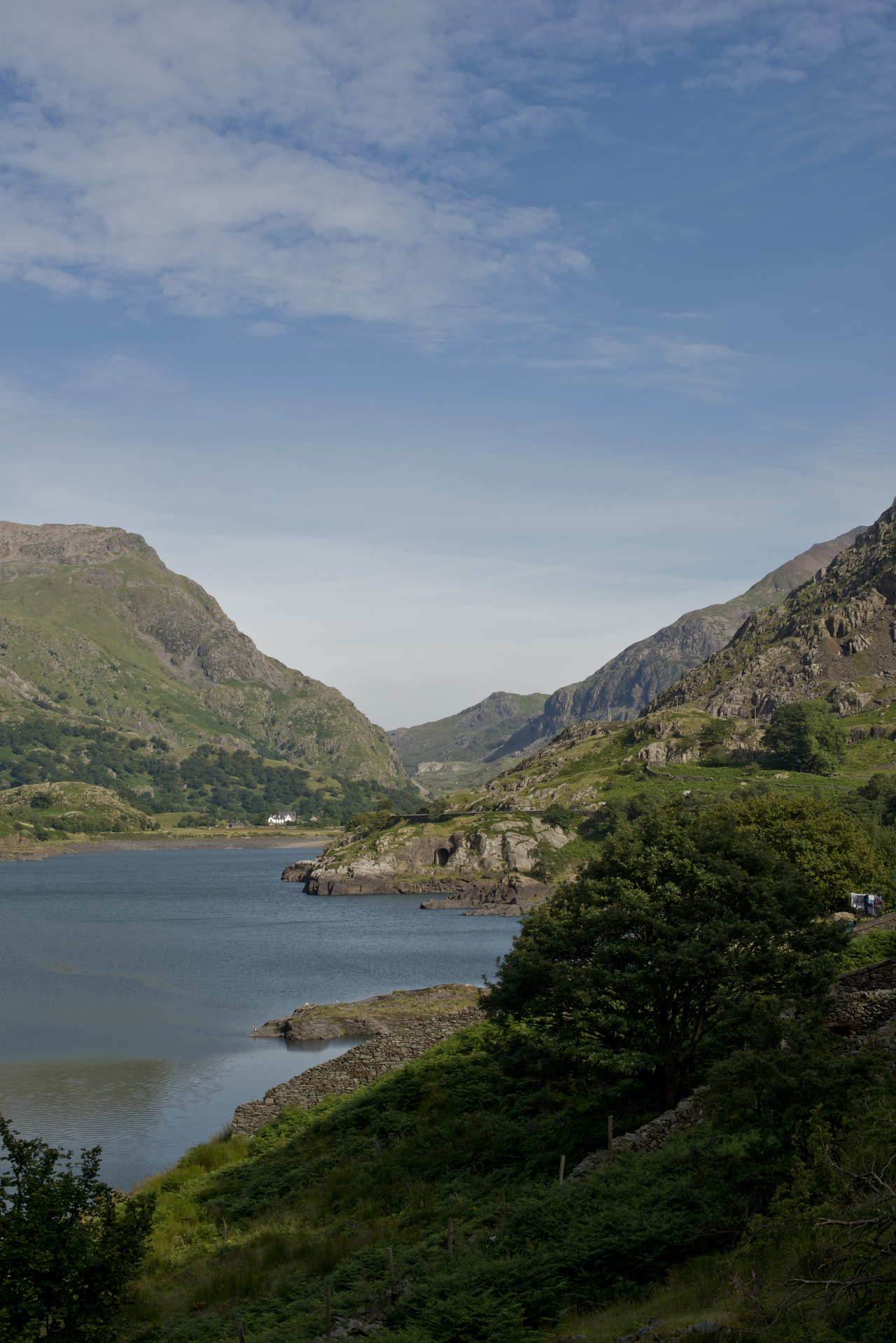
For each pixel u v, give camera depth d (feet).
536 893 641.81
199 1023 266.57
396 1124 130.00
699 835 119.85
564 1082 124.47
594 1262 67.62
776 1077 70.38
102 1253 61.72
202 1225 110.63
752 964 104.78
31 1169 65.00
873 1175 53.21
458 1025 166.61
